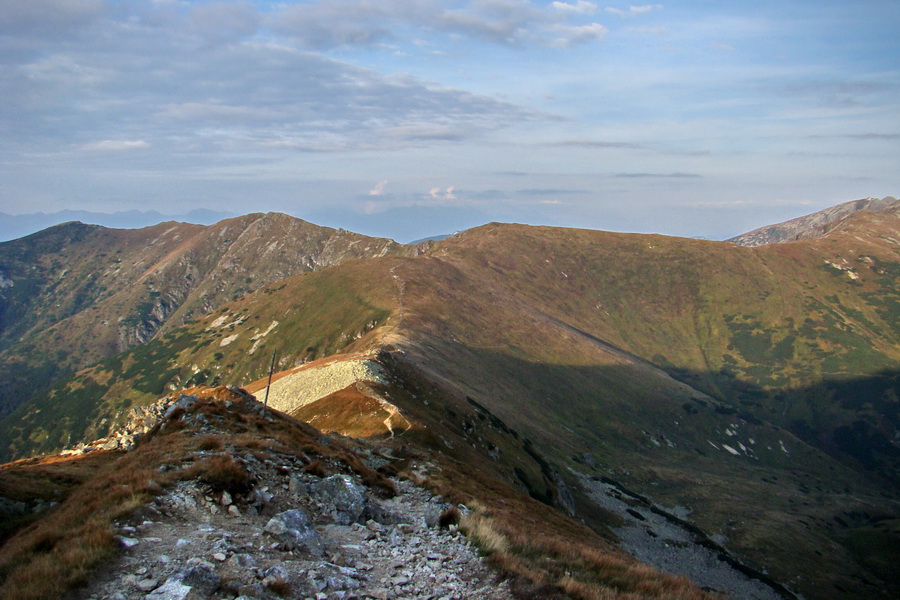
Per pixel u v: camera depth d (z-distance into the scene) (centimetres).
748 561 9712
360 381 8238
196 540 1378
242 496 1752
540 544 1803
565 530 4059
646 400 19762
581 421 16788
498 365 17488
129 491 1605
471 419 9269
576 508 9606
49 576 1092
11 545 1382
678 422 19262
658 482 13762
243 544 1391
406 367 10088
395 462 4112
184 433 2812
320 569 1338
